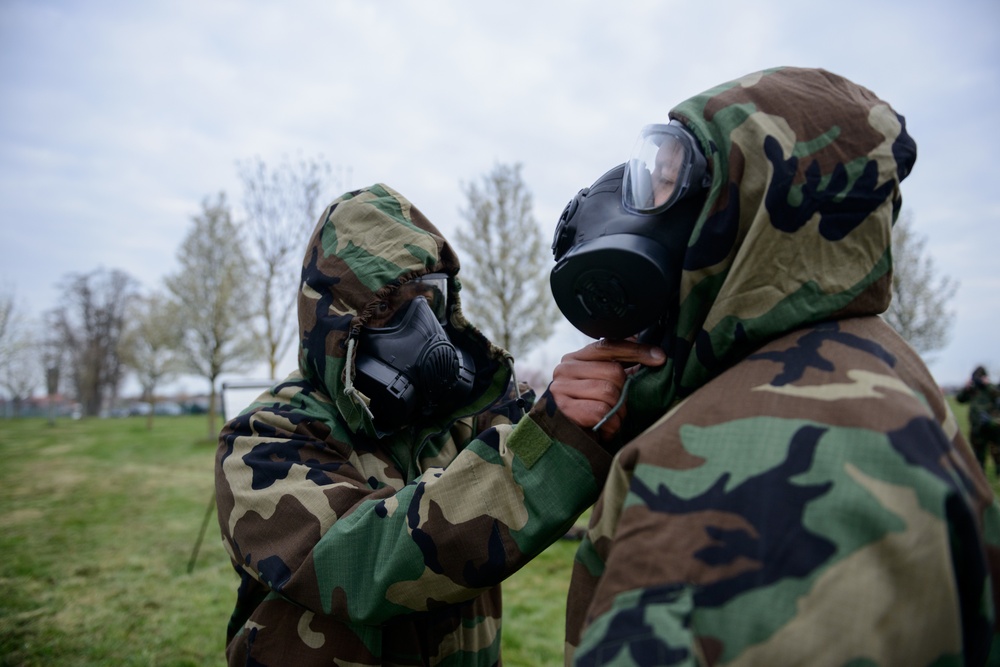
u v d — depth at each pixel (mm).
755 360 689
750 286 710
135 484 8562
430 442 1372
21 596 4160
